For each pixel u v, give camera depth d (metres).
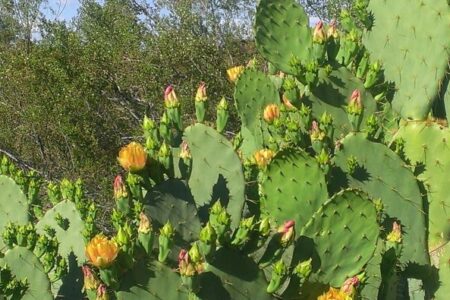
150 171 2.53
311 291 2.57
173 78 11.87
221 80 11.70
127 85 11.53
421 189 3.03
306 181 2.74
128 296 2.22
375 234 2.58
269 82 4.11
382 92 3.43
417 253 2.94
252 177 3.17
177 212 2.54
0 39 15.68
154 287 2.24
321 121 2.99
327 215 2.56
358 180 2.89
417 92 3.36
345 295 2.30
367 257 2.59
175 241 2.52
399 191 2.92
